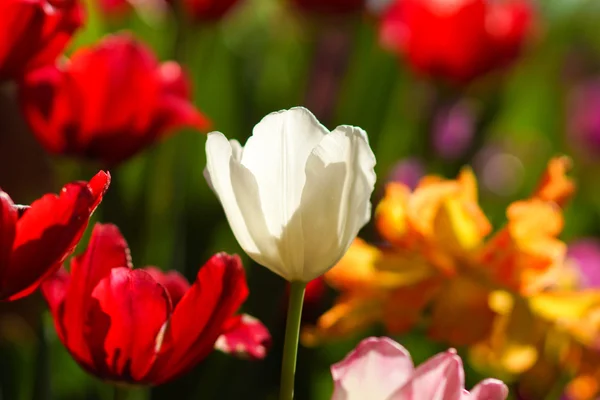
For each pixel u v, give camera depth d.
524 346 1.05
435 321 1.05
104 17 1.55
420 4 1.59
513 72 1.77
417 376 0.78
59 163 1.23
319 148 0.80
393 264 1.08
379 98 1.65
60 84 1.06
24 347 1.13
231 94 1.57
